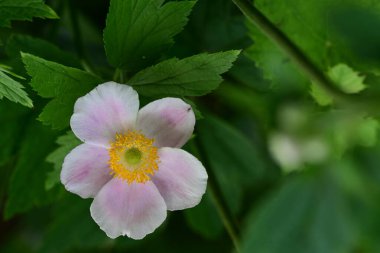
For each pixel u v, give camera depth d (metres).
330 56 0.54
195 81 0.49
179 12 0.49
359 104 0.52
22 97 0.50
